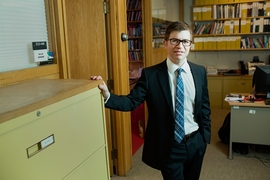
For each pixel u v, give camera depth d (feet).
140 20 14.87
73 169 3.30
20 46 4.65
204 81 5.41
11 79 4.18
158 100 5.02
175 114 4.99
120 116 8.52
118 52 8.05
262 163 9.50
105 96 4.54
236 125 9.80
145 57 11.89
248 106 9.50
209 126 5.68
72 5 7.79
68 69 5.56
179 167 5.23
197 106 5.18
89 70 8.07
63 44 5.40
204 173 8.88
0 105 2.56
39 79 4.42
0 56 4.27
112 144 8.83
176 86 4.99
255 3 15.90
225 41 16.88
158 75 5.06
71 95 3.21
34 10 4.97
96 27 7.79
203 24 17.31
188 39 4.81
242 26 16.30
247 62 17.62
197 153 5.36
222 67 18.30
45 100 2.75
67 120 3.15
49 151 2.85
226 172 8.91
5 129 2.27
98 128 3.94
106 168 4.24
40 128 2.70
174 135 5.00
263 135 9.61
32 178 2.62
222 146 11.12
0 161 2.24
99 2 7.65
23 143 2.49
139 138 12.60
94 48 7.93
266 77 9.31
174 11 16.99
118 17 7.85
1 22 4.27
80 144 3.44
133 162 9.94
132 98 5.05
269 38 16.25
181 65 5.06
